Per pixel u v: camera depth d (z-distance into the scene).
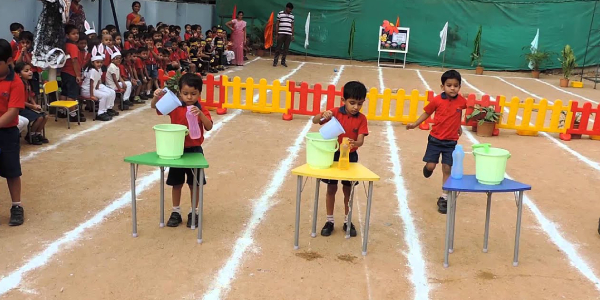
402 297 4.30
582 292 4.51
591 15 23.75
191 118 5.18
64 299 4.02
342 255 5.02
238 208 6.07
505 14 24.36
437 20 24.75
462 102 6.39
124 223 5.48
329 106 11.28
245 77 17.72
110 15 15.45
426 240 5.47
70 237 5.08
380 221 5.94
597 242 5.60
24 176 6.72
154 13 18.33
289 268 4.69
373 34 25.12
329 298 4.22
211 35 18.56
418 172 7.90
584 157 9.34
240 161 7.94
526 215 6.31
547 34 24.22
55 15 9.34
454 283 4.57
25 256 4.65
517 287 4.55
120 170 7.20
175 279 4.39
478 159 4.75
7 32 10.78
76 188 6.41
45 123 8.68
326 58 25.47
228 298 4.14
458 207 6.50
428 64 25.06
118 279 4.35
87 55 10.20
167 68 14.76
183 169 5.34
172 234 5.27
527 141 10.48
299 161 8.11
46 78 9.79
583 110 10.72
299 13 25.33
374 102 11.28
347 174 4.79
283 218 5.84
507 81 21.53
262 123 10.82
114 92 10.58
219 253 4.91
